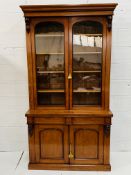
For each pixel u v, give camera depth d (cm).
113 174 255
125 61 294
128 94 301
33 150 263
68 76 251
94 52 254
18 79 305
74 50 252
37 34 252
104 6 229
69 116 249
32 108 258
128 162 283
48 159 264
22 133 316
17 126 315
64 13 237
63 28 246
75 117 250
